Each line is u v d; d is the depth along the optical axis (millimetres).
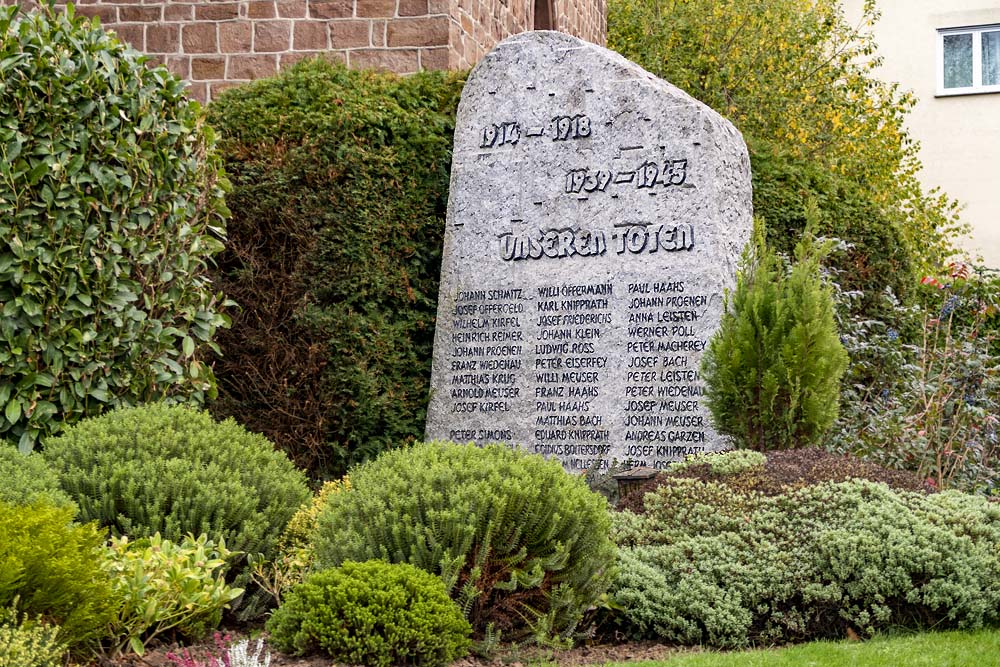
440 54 13500
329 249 10422
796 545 6738
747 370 8477
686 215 9867
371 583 5602
